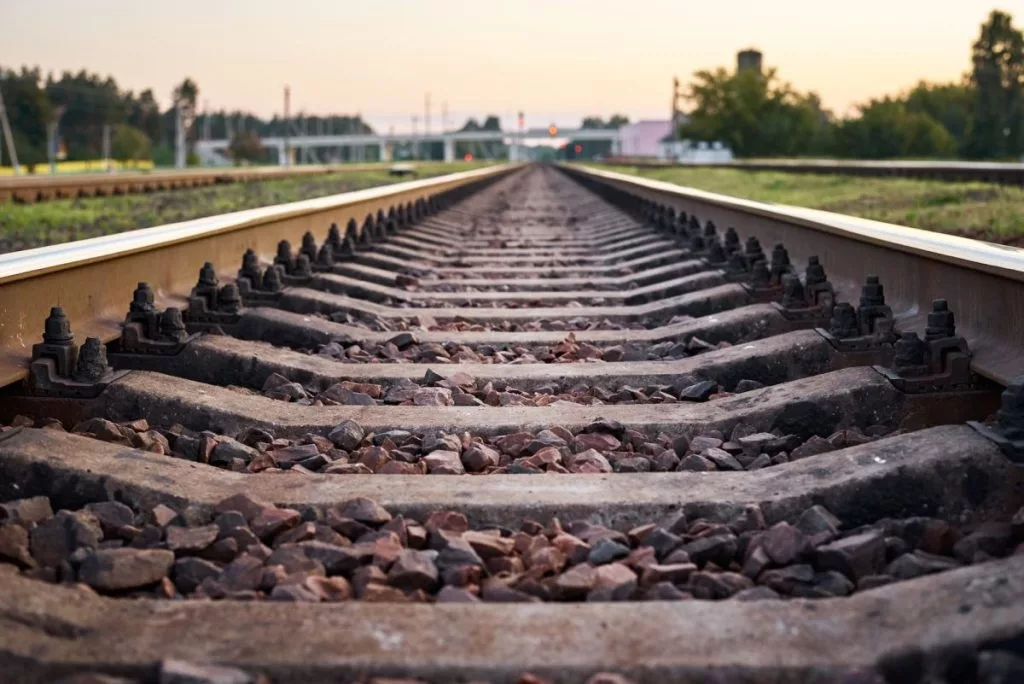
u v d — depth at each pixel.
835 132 103.75
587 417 3.93
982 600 2.09
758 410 3.82
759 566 2.56
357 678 1.97
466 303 7.48
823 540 2.65
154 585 2.51
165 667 1.90
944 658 1.95
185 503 2.92
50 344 3.89
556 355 5.46
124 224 12.87
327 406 4.12
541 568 2.57
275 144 198.50
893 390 3.77
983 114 97.06
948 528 2.70
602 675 1.92
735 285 6.70
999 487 2.83
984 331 4.06
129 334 4.56
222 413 3.85
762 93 119.31
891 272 5.31
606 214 17.72
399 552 2.59
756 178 32.03
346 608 2.21
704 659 1.99
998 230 10.70
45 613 2.14
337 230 9.44
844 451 3.10
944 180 25.70
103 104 158.50
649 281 8.29
